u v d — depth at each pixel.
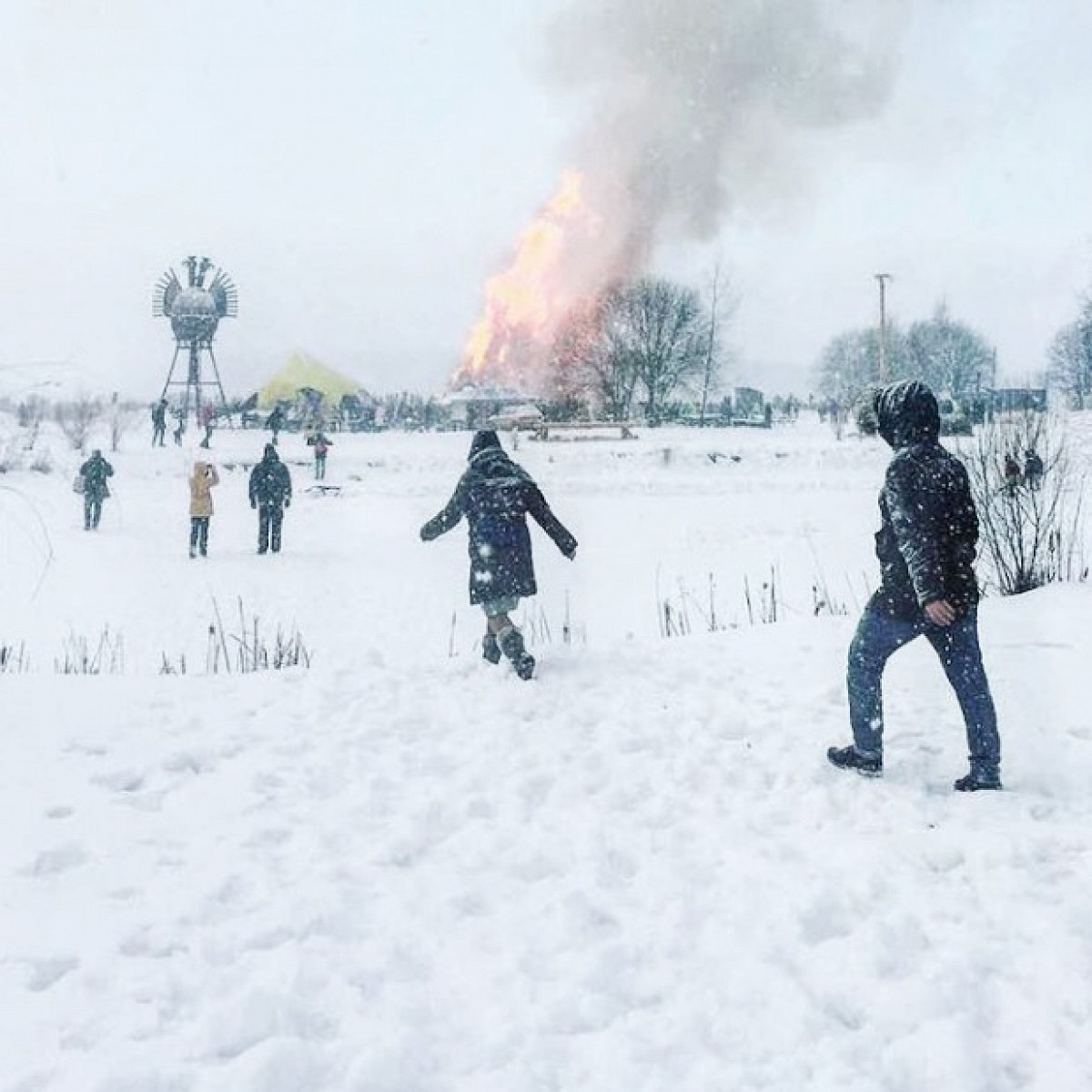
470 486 6.47
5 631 11.20
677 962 3.15
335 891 3.55
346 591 13.88
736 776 4.67
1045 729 5.01
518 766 4.87
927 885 3.57
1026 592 8.43
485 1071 2.63
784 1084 2.57
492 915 3.48
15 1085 2.47
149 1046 2.66
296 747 5.07
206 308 51.91
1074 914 3.31
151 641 10.80
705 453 33.47
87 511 20.20
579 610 12.09
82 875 3.61
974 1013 2.85
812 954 3.19
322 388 49.03
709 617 11.39
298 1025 2.78
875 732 4.57
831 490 27.44
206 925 3.31
